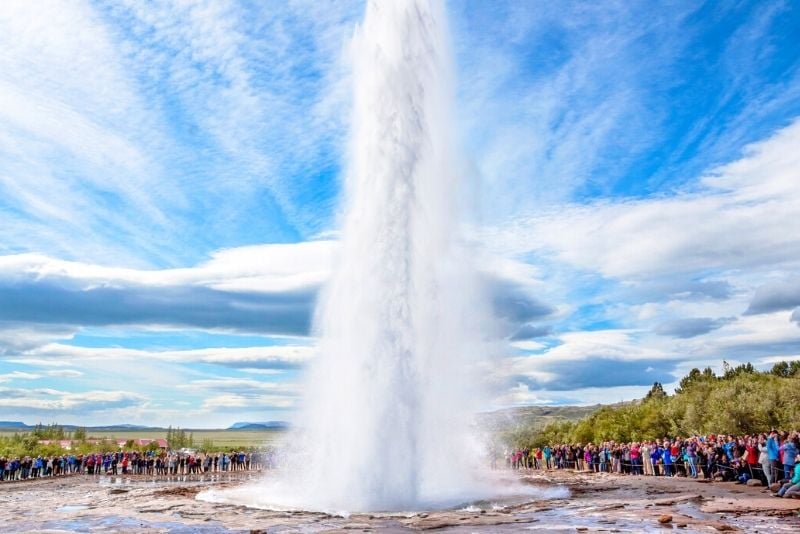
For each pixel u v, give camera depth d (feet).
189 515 59.67
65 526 52.70
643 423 227.61
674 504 63.87
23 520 57.77
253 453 226.58
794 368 329.93
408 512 60.85
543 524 50.26
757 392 174.60
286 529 48.03
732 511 56.29
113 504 74.33
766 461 78.59
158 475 178.29
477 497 74.90
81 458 199.72
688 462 108.27
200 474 183.52
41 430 530.27
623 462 134.82
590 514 56.95
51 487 120.37
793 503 61.57
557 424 328.90
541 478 115.85
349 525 49.98
